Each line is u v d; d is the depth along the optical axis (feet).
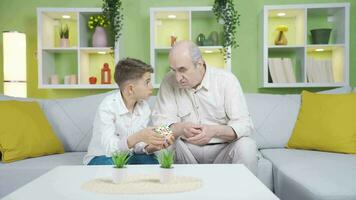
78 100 8.71
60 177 4.26
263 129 8.36
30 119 7.51
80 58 10.80
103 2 11.46
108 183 3.90
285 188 5.77
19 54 10.52
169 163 3.92
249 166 5.90
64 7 11.51
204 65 6.72
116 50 10.57
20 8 11.58
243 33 11.43
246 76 11.44
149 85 6.34
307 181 5.06
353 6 11.30
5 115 7.18
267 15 10.46
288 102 8.64
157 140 5.26
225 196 3.35
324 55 11.34
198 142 6.09
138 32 11.52
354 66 11.31
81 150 8.36
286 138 8.30
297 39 11.09
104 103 6.33
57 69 11.55
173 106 6.92
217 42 10.91
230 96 6.65
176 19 11.50
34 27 11.59
